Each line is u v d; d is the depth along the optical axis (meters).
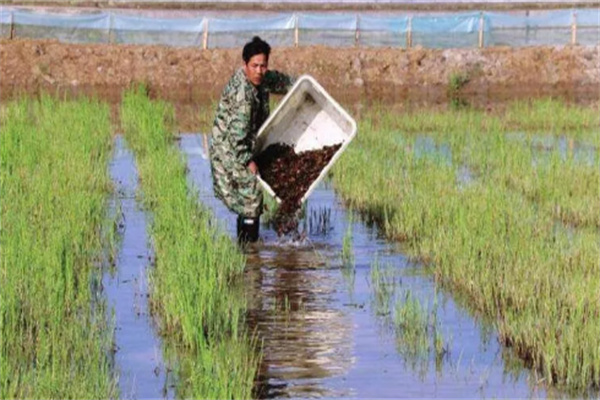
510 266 10.82
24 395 7.74
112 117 25.28
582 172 16.36
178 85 33.19
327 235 13.27
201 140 21.48
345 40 35.50
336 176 16.36
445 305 10.30
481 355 8.95
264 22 35.09
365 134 21.28
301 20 35.25
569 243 12.21
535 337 8.88
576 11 36.09
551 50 35.16
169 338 9.30
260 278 11.30
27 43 33.50
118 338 9.29
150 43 34.88
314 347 9.15
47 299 9.63
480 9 39.38
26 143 17.80
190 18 35.00
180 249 11.09
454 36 35.66
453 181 15.65
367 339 9.36
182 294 9.53
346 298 10.61
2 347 8.66
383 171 16.33
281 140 13.02
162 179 15.38
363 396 8.08
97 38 34.81
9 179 14.73
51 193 13.78
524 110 25.84
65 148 17.59
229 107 12.46
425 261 11.99
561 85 34.50
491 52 34.97
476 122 23.92
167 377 8.39
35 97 30.17
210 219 13.29
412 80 34.09
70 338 8.84
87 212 13.15
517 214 13.38
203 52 34.03
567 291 10.01
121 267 11.57
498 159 17.98
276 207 13.92
